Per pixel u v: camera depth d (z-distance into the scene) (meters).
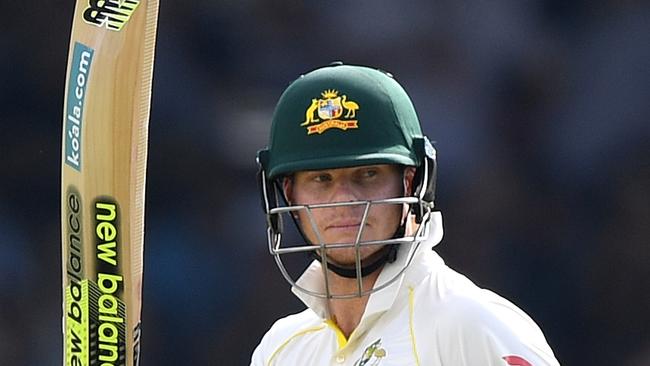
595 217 21.44
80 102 10.29
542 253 21.47
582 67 22.00
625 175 21.53
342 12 22.41
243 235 21.59
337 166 9.04
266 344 10.41
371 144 9.12
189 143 21.91
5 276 21.47
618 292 21.20
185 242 21.56
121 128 10.19
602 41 22.03
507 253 21.48
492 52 22.11
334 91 9.25
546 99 21.94
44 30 22.16
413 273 9.20
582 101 21.91
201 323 21.28
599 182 21.55
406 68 22.22
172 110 21.97
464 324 8.75
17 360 21.30
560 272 21.33
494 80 22.05
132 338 10.41
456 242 21.48
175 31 22.19
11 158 21.95
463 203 21.61
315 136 9.17
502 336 8.66
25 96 22.08
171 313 21.31
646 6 22.03
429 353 8.87
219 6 22.31
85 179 10.30
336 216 9.09
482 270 21.39
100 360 10.46
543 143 21.81
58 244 21.80
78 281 10.47
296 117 9.28
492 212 21.53
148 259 21.45
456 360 8.77
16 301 21.47
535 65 22.02
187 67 22.17
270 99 22.31
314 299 9.70
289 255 21.02
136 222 10.29
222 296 21.34
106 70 10.17
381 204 9.11
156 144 21.84
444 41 22.20
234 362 21.20
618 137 21.66
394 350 9.03
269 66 22.36
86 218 10.34
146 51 10.16
